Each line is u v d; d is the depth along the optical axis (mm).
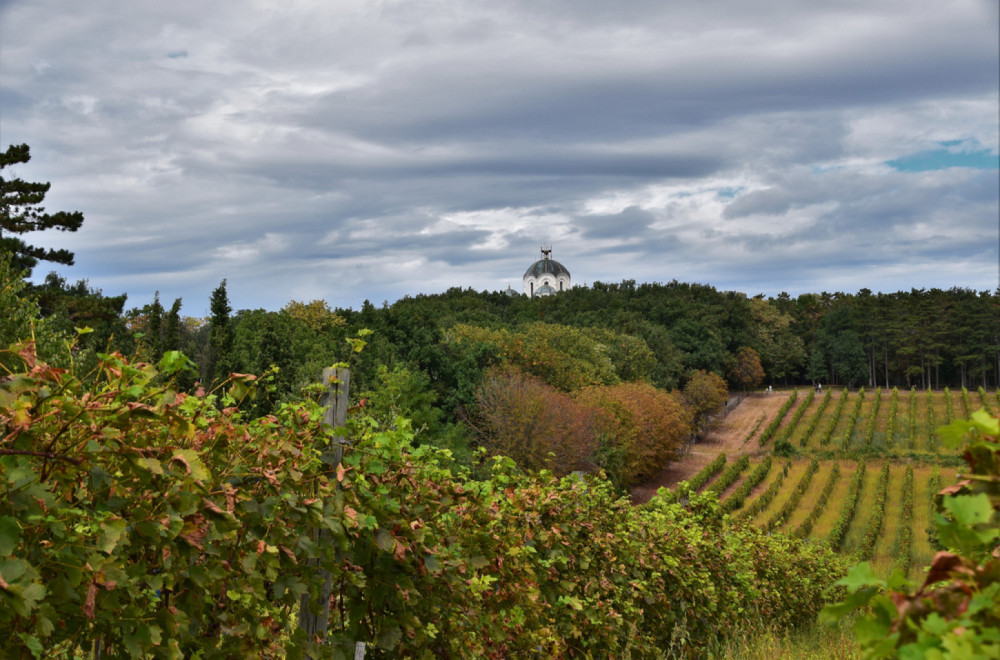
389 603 4609
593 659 7703
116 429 2904
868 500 48188
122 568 2717
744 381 95375
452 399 39781
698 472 56250
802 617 15523
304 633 3842
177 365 3113
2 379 2527
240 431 3619
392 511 4500
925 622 1181
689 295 108000
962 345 96938
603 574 8047
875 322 103375
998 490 1343
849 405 84375
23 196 28266
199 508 3141
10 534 2221
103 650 2895
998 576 1237
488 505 6027
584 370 56156
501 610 5961
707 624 10406
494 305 103250
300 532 3902
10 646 2465
